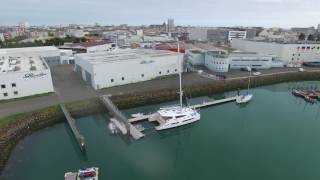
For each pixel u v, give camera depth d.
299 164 43.09
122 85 77.31
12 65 73.44
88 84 77.12
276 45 125.06
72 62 113.69
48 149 45.50
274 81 95.25
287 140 52.22
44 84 66.12
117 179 37.81
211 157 45.59
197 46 147.88
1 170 38.34
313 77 102.25
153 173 40.03
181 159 44.56
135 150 46.97
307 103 76.69
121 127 53.06
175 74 93.19
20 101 60.84
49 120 54.34
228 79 88.31
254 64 108.00
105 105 60.19
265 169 41.53
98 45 136.38
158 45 137.25
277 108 71.88
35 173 38.28
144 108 66.62
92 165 41.25
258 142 51.31
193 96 76.25
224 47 171.62
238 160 44.38
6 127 47.59
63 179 37.06
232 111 68.69
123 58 81.62
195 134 55.03
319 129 58.03
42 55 107.62
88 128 54.25
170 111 58.03
